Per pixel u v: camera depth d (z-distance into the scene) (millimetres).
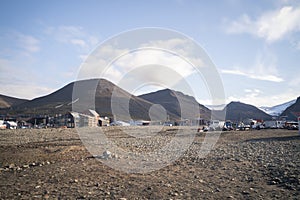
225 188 9820
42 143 28312
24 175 12039
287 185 10000
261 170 12805
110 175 12023
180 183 10578
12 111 118312
